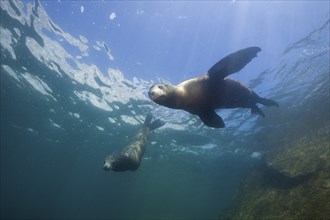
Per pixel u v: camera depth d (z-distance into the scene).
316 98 19.16
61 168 45.44
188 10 13.56
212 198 68.31
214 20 14.03
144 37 14.22
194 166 37.97
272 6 13.37
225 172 40.19
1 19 14.05
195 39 14.48
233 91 4.02
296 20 13.62
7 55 17.03
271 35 14.22
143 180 49.44
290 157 17.12
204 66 14.98
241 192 19.48
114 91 18.81
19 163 44.56
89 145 32.62
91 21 13.48
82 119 25.28
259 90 17.33
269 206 14.78
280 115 20.86
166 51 14.75
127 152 3.71
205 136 25.70
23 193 74.50
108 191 63.50
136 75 16.19
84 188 62.59
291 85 17.27
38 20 13.74
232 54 3.39
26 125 28.88
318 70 16.08
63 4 12.74
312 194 12.93
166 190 59.12
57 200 84.06
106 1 12.61
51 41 14.94
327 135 17.19
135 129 25.34
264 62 15.01
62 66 17.03
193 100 3.42
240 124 22.42
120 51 14.83
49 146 34.78
